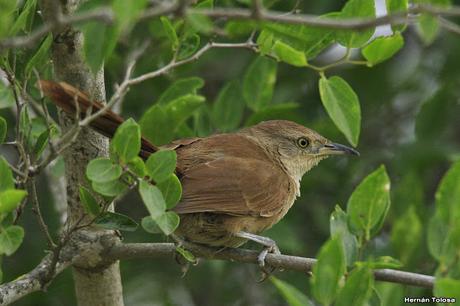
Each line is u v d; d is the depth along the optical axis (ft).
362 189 31.37
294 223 49.93
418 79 54.29
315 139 43.16
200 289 50.31
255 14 25.88
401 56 54.80
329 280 27.86
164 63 45.57
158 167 29.30
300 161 42.96
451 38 51.88
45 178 49.70
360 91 53.16
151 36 44.16
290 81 52.60
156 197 28.81
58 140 31.12
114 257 34.73
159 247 34.40
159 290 49.70
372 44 33.12
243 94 43.37
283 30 33.22
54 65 34.24
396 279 30.35
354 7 32.94
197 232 35.40
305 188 50.44
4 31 29.48
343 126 32.22
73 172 34.96
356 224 31.42
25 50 34.40
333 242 27.99
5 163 28.66
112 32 27.86
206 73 53.62
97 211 31.65
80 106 30.81
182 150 36.83
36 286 33.47
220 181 35.47
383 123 54.54
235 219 35.68
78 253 34.50
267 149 41.88
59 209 41.96
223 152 37.65
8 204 27.66
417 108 54.70
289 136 42.55
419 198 44.65
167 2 26.96
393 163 50.44
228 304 50.44
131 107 50.96
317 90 52.95
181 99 37.27
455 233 28.09
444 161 49.70
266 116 44.19
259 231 37.96
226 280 50.80
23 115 32.89
